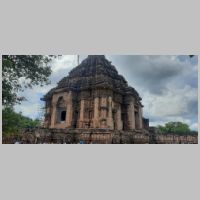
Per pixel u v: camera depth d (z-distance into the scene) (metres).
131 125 60.09
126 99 62.78
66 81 62.59
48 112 65.31
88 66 63.22
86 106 56.91
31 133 38.59
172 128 104.12
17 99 21.89
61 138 42.69
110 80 59.50
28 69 22.80
